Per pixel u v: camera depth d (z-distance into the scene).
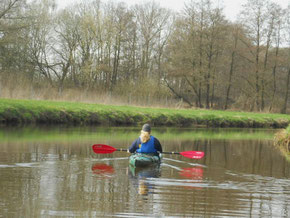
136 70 44.19
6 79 24.45
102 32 37.28
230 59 42.84
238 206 5.07
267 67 43.25
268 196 5.65
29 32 36.38
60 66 39.78
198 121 25.59
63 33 38.69
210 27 38.41
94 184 6.07
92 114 20.61
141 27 44.16
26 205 4.79
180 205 5.01
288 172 7.80
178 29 39.06
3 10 25.80
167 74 39.97
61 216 4.42
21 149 9.50
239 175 7.30
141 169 7.59
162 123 23.50
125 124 21.64
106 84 38.59
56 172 6.92
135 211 4.69
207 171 7.63
